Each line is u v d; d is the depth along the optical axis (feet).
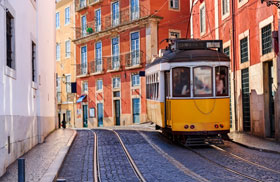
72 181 29.53
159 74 51.60
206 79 47.09
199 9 85.92
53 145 48.65
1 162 29.60
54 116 78.79
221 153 41.73
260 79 54.90
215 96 46.88
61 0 148.05
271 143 47.73
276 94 49.19
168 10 108.68
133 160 38.58
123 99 115.55
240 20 62.90
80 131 77.41
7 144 32.78
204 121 46.52
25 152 41.63
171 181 28.19
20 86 39.70
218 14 73.92
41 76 55.42
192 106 46.68
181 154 42.04
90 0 130.41
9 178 28.25
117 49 118.11
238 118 64.59
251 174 29.84
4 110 31.94
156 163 36.47
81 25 136.77
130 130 74.79
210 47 49.65
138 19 107.55
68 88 144.25
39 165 33.55
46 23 64.59
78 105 138.00
